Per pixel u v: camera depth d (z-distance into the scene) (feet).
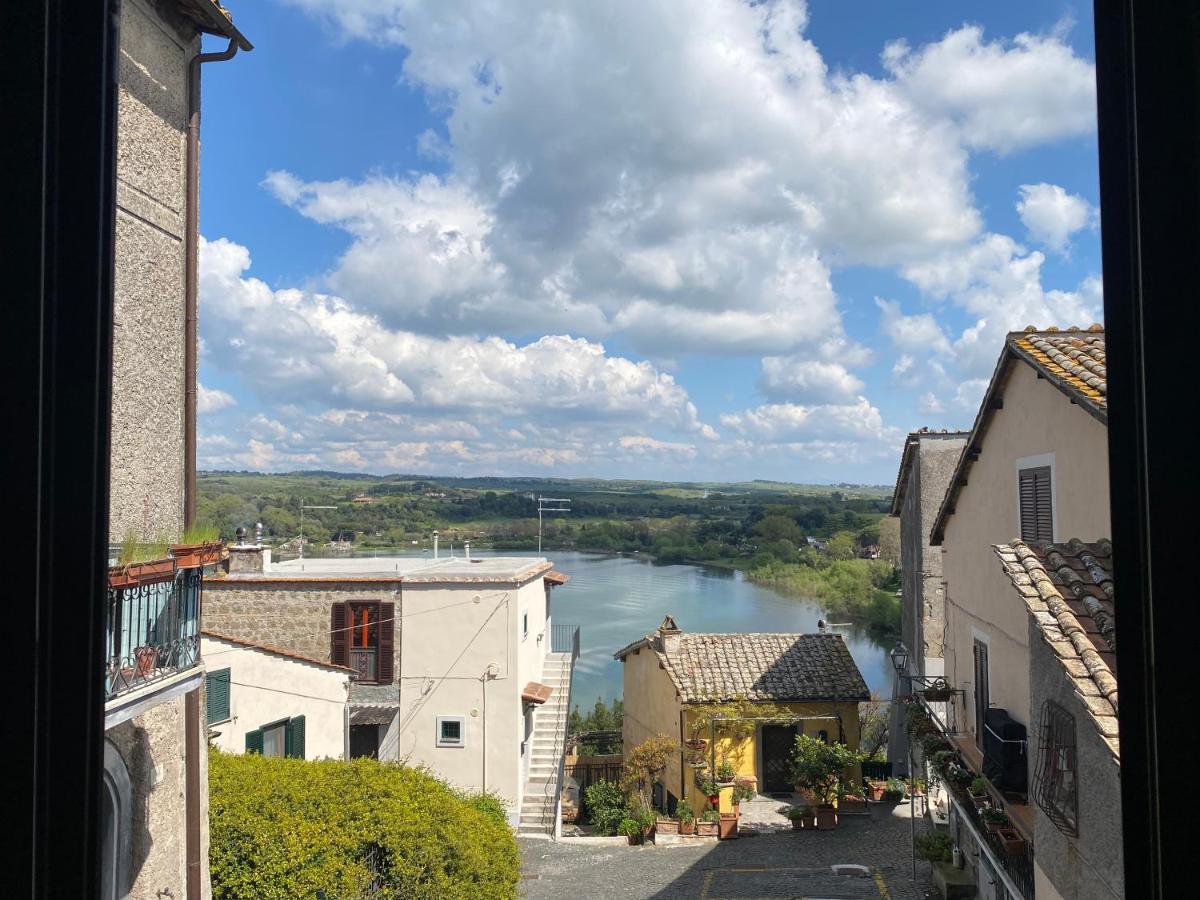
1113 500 4.79
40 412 4.86
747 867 47.14
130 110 20.17
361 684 58.54
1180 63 4.65
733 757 62.13
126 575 17.03
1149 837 4.58
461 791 53.06
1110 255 4.88
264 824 27.68
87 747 4.84
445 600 58.80
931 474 58.13
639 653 73.56
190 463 22.59
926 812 46.96
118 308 19.58
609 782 64.80
